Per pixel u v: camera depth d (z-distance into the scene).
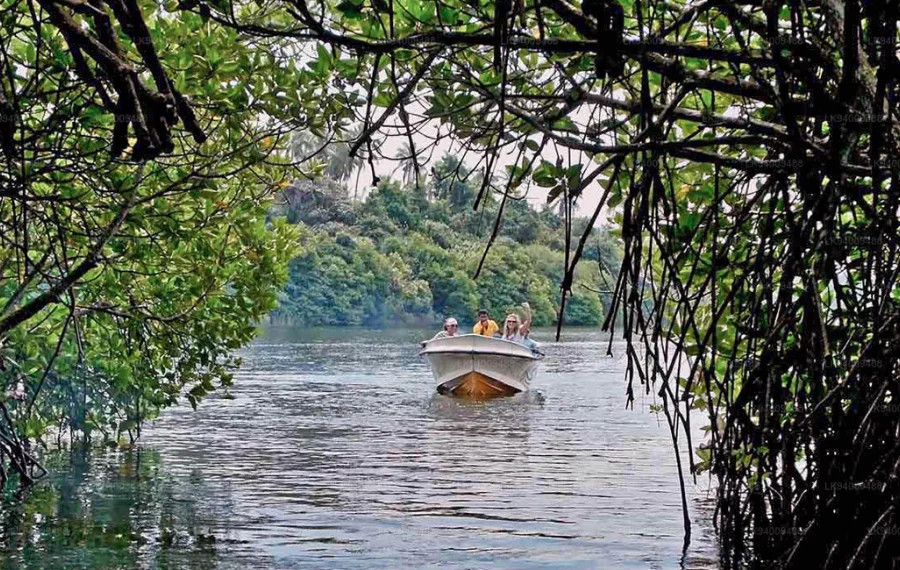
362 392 25.14
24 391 12.15
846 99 3.98
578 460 14.22
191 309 10.45
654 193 4.78
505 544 9.04
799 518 6.48
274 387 26.12
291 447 15.30
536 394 25.69
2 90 4.40
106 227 8.71
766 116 5.57
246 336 11.19
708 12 5.11
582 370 34.50
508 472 13.09
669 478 12.60
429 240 75.44
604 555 8.59
